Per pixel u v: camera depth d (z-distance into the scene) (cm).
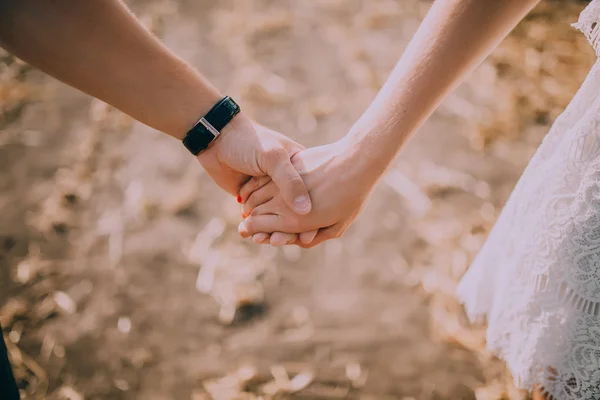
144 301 91
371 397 83
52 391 83
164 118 69
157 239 98
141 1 144
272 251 97
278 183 71
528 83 122
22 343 86
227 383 84
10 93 118
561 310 64
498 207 102
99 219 100
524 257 67
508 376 84
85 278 93
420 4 145
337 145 72
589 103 61
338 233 76
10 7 58
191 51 130
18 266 94
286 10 142
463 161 108
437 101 67
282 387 83
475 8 62
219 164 74
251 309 90
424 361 85
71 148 110
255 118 115
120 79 64
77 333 88
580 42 132
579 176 60
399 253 96
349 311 90
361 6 144
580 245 60
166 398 82
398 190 104
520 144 111
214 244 97
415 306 90
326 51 130
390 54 130
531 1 62
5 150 109
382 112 69
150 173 106
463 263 95
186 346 87
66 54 61
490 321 74
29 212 100
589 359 63
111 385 83
